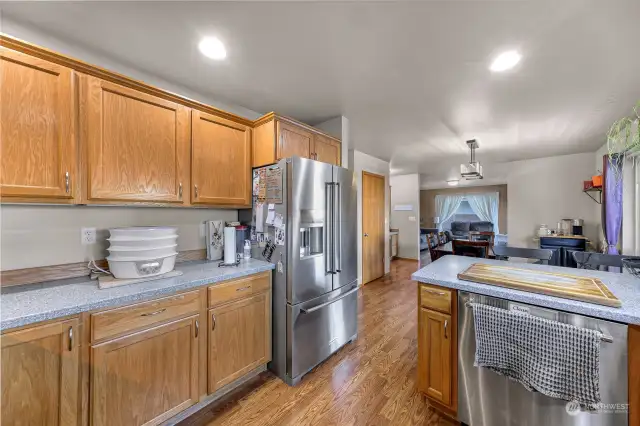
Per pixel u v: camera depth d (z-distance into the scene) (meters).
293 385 1.81
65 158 1.31
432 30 1.47
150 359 1.34
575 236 4.11
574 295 1.14
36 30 1.45
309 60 1.76
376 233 4.76
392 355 2.20
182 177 1.77
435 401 1.53
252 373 1.91
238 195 2.11
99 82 1.42
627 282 1.39
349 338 2.36
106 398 1.20
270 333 1.94
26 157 1.21
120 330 1.24
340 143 2.73
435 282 1.49
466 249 3.95
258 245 2.13
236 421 1.49
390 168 5.79
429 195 9.70
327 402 1.64
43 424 1.05
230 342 1.68
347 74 1.93
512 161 4.99
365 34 1.50
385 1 1.25
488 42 1.56
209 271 1.74
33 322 1.03
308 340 1.94
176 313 1.43
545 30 1.45
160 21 1.39
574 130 3.15
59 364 1.09
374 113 2.66
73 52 1.57
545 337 1.11
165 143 1.69
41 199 1.25
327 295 2.12
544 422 1.18
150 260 1.52
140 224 1.85
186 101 1.79
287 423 1.48
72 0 1.23
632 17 1.33
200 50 1.65
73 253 1.57
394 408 1.59
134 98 1.55
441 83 2.06
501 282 1.34
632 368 1.00
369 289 4.10
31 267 1.44
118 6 1.28
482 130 3.18
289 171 1.88
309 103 2.42
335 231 2.18
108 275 1.57
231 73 1.92
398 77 1.97
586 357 1.03
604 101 2.34
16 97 1.19
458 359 1.42
